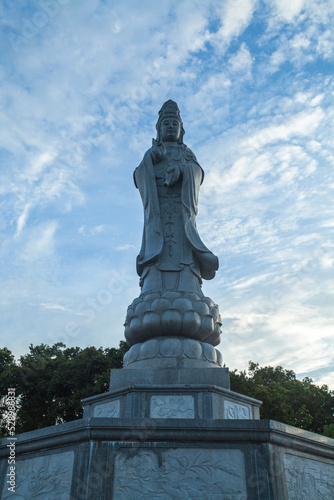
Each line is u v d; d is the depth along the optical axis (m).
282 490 7.48
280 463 7.72
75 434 7.85
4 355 36.56
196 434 7.68
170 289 12.27
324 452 8.79
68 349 38.44
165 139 15.16
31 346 37.28
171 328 11.34
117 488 7.32
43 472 8.13
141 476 7.41
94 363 33.16
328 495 8.52
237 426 7.72
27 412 33.09
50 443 8.20
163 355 11.00
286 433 7.99
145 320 11.42
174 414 9.63
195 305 11.66
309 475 8.28
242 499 7.25
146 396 9.84
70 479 7.59
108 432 7.69
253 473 7.43
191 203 13.51
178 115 15.55
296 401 37.00
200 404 9.73
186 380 10.30
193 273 12.66
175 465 7.52
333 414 38.78
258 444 7.68
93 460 7.50
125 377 10.45
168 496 7.28
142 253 13.11
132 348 11.70
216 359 11.65
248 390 31.72
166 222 13.34
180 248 12.98
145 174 13.84
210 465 7.52
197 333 11.51
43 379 33.53
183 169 13.83
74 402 30.91
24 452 8.60
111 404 10.30
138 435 7.70
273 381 37.44
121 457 7.55
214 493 7.31
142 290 12.61
